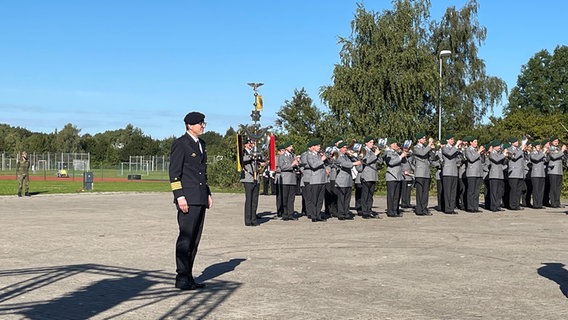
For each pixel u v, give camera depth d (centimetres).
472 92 5662
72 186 4612
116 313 774
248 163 1781
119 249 1315
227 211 2280
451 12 5712
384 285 934
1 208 2419
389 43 4631
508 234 1534
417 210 2075
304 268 1079
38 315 764
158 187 4431
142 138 11250
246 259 1178
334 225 1781
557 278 987
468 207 2178
